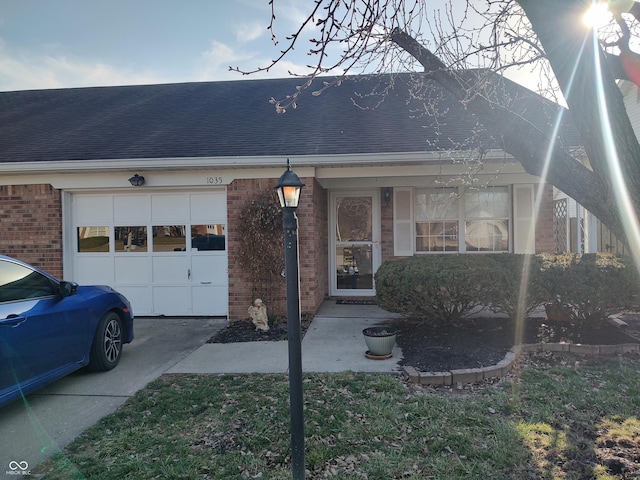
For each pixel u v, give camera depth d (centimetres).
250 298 729
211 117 916
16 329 356
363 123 837
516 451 293
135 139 809
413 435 321
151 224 768
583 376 434
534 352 513
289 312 276
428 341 557
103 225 773
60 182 751
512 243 850
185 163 698
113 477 276
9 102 1116
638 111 1102
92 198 773
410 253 877
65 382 452
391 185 858
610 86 250
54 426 351
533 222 838
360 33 325
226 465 288
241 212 721
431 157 672
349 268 912
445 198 877
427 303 558
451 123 804
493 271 547
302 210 726
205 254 761
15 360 354
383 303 582
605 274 538
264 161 691
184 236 764
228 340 611
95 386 439
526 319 646
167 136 816
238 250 729
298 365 273
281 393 406
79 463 293
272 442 316
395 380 428
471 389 410
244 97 1038
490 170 758
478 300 554
